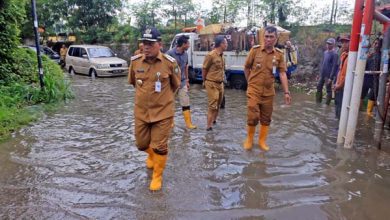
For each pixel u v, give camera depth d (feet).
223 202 11.86
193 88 40.88
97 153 16.66
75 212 11.13
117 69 51.34
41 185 13.07
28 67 33.40
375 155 16.56
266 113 16.96
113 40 70.23
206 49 42.09
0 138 18.81
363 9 16.56
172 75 12.83
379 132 17.42
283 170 14.64
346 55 21.79
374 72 17.13
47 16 73.77
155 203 11.73
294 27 46.93
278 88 38.81
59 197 12.14
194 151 16.99
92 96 33.99
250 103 16.62
